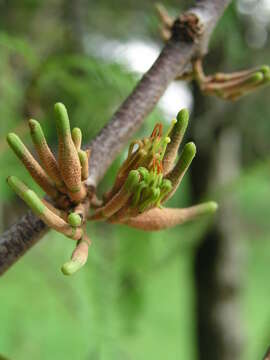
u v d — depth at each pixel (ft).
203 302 1.72
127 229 1.26
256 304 3.81
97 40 1.44
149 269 1.29
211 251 1.69
